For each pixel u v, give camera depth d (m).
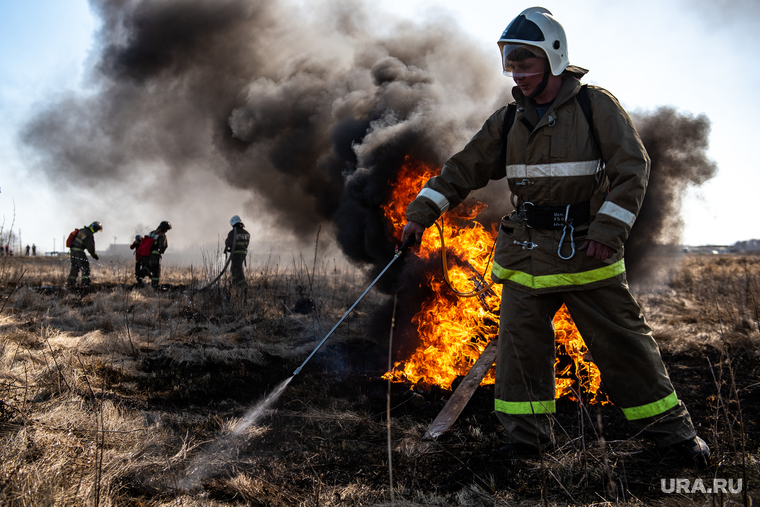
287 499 2.01
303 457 2.43
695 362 4.29
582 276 2.34
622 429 2.76
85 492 1.79
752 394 3.43
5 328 4.27
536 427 2.31
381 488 2.11
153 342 4.49
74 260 8.38
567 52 2.33
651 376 2.32
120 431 2.41
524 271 2.47
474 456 2.43
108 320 4.98
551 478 2.18
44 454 1.99
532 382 2.48
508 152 2.52
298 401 3.23
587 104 2.32
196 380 3.57
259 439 2.63
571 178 2.34
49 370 3.09
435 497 2.04
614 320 2.34
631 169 2.18
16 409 2.36
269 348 4.58
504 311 2.56
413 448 2.52
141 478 2.07
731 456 2.32
